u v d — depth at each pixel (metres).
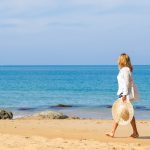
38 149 10.03
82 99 42.28
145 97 42.75
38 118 20.20
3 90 57.75
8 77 116.81
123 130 12.89
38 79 99.81
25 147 10.27
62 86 67.69
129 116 11.19
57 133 12.29
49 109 31.39
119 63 11.13
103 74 146.62
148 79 94.75
